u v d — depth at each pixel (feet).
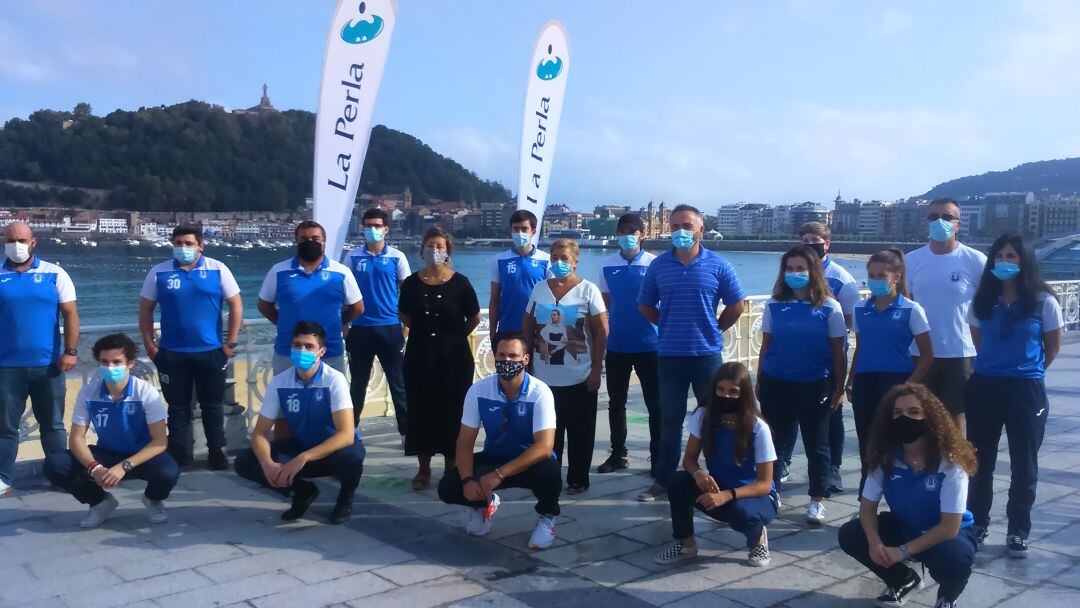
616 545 14.24
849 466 19.93
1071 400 27.78
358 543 14.20
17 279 16.66
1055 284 44.04
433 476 18.89
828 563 13.38
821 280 15.72
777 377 15.93
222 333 19.84
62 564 12.97
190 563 13.07
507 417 14.60
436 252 17.66
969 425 14.53
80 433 14.80
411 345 17.72
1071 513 15.85
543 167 28.58
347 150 22.86
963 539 11.18
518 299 19.45
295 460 14.70
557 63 28.53
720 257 16.96
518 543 14.32
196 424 20.17
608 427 24.70
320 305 18.29
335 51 22.66
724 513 13.25
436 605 11.47
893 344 15.34
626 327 18.98
